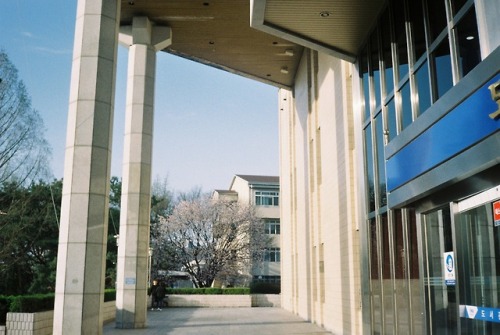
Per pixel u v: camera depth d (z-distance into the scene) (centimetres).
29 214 3525
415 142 786
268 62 2473
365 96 1174
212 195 4841
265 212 5388
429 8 820
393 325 984
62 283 1288
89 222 1315
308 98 2177
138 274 1834
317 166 1975
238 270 4547
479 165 593
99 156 1352
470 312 673
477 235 667
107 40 1409
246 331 1708
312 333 1639
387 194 935
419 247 841
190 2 1870
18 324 1266
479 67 591
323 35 1142
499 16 580
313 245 2064
